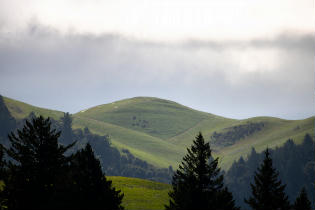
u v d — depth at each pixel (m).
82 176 117.88
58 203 116.50
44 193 128.38
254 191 144.00
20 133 140.75
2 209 130.88
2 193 129.50
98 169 120.56
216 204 141.50
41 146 137.88
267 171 143.50
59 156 139.25
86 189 116.00
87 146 122.69
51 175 133.50
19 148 138.50
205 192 141.12
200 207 132.25
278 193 142.50
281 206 141.75
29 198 127.25
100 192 117.31
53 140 140.50
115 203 122.00
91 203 115.25
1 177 134.88
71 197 115.31
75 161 128.38
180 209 137.50
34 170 134.75
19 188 129.12
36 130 139.75
